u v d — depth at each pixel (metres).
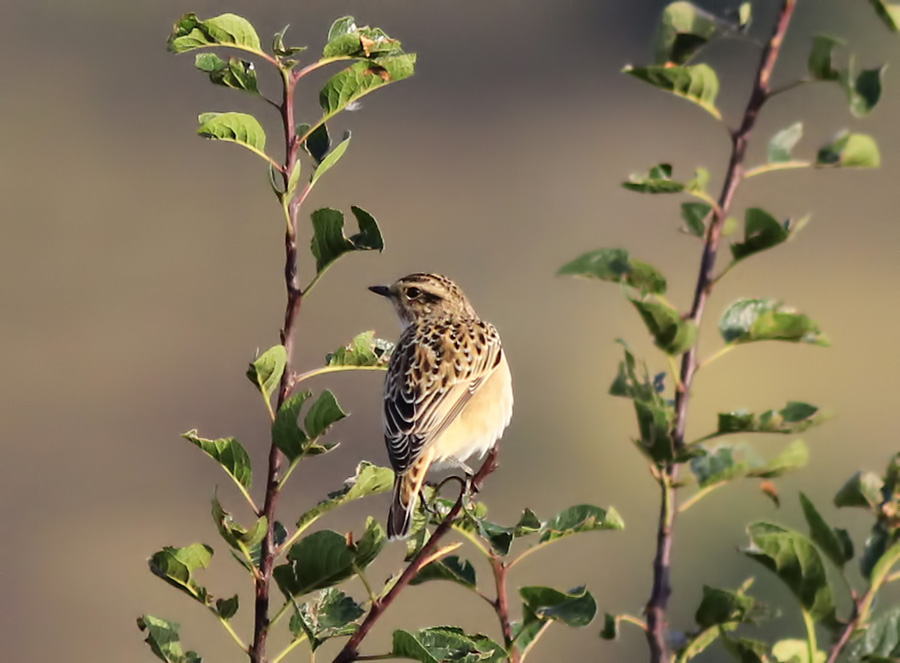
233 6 35.25
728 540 23.09
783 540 8.02
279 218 33.34
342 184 34.34
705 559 22.78
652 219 32.25
